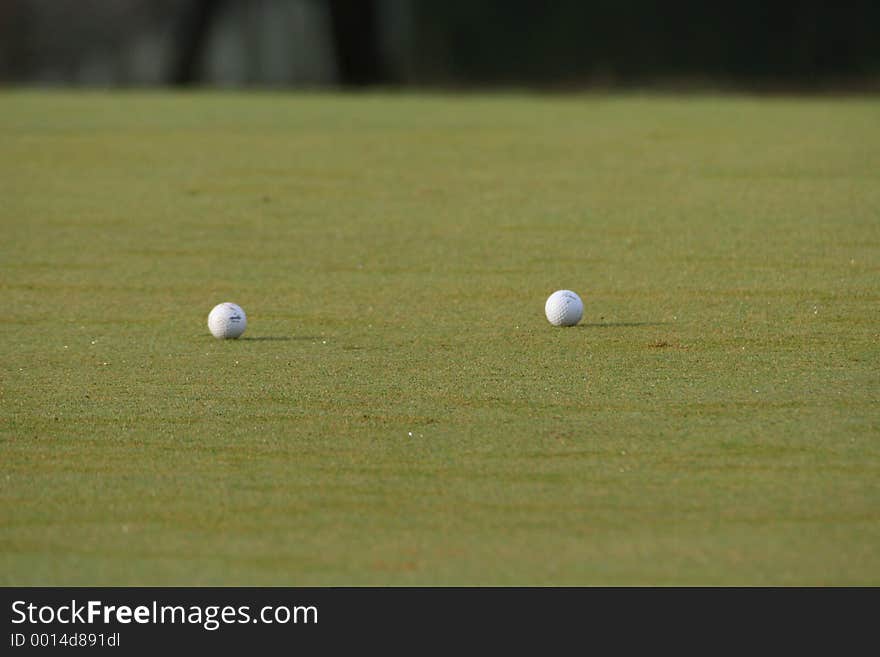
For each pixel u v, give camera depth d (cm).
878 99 11200
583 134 8762
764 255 5294
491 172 7388
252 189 6975
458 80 13288
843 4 12712
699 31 12950
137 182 7181
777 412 3206
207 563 2361
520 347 3950
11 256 5516
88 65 13138
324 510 2591
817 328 4147
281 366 3741
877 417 3152
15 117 9831
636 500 2619
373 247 5641
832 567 2308
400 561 2356
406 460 2873
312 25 13200
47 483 2756
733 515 2536
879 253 5269
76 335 4216
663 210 6253
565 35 13162
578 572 2305
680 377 3556
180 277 5141
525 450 2928
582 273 5094
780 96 11681
